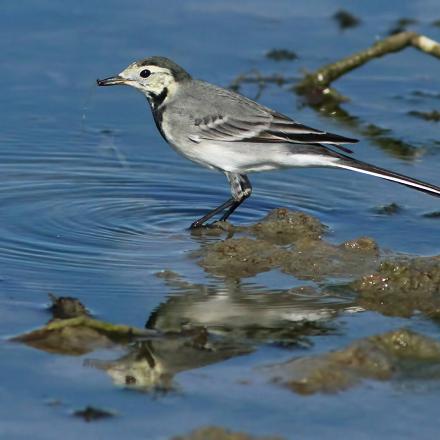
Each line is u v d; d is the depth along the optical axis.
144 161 16.84
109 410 9.80
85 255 13.38
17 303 11.92
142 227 14.48
